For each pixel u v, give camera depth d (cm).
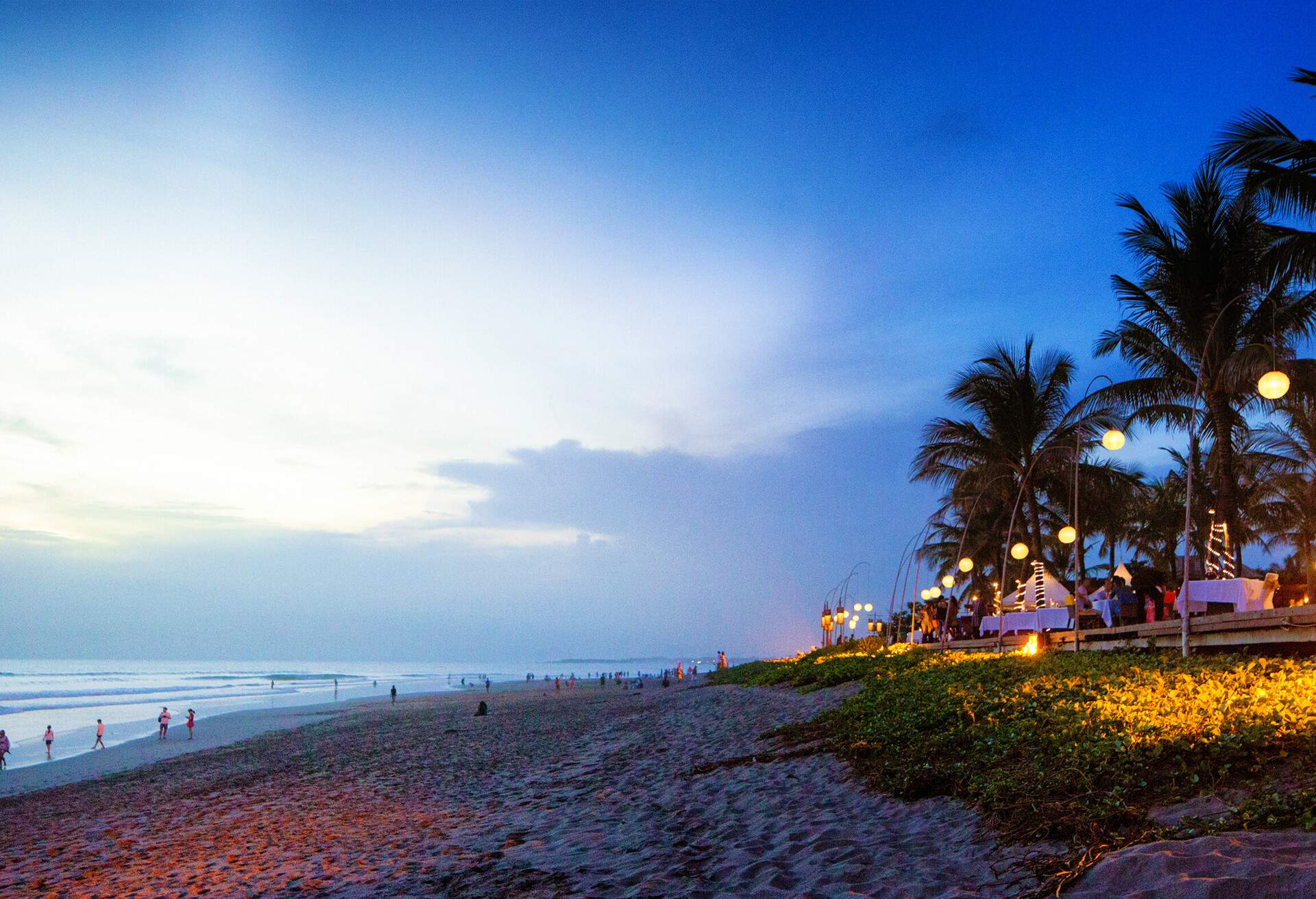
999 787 773
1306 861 452
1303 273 1496
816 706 1805
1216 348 1919
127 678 13950
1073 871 541
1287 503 3161
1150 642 1491
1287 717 713
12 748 3919
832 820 856
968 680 1391
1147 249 2028
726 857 785
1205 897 439
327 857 1030
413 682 12988
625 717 2956
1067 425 2678
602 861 826
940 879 620
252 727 4566
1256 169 1414
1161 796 643
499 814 1192
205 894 912
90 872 1152
